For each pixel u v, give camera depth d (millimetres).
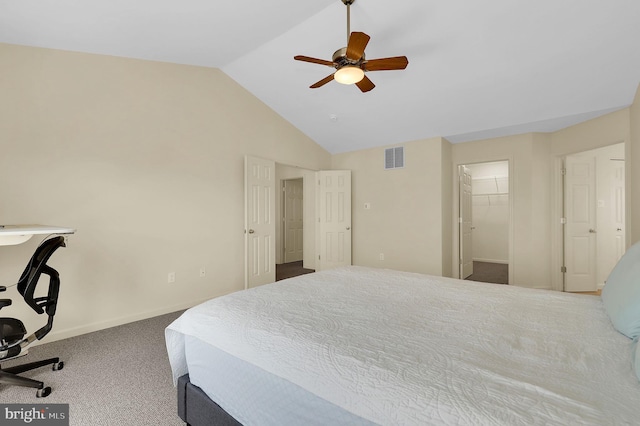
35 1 2094
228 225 4082
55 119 2732
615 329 1291
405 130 4598
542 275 4457
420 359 1053
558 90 3283
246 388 1244
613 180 4547
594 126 3752
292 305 1644
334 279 2275
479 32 2805
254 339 1276
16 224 2521
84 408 1802
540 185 4422
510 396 837
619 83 3027
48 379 2109
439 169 4590
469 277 5438
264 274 4477
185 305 3633
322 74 3742
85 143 2900
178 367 1598
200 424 1463
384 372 975
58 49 2758
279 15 2768
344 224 5500
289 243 7008
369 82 2723
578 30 2596
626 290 1296
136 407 1814
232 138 4141
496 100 3613
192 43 3105
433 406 829
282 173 6801
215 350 1398
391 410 861
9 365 2285
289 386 1104
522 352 1104
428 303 1703
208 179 3869
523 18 2600
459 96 3674
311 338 1223
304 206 6305
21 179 2562
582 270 4430
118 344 2662
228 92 4090
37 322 2641
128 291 3180
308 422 1035
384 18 2777
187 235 3662
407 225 4922
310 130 5145
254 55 3557
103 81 3020
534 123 3986
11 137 2516
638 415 746
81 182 2879
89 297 2926
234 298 1765
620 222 4559
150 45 3008
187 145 3664
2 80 2479
